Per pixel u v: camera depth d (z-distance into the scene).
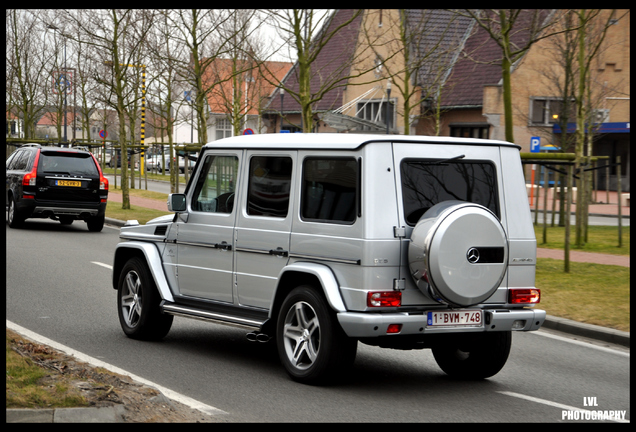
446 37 33.47
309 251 6.75
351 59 22.06
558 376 7.50
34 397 5.37
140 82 29.39
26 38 38.69
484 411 6.11
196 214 7.95
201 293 7.90
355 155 6.52
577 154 17.56
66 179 20.64
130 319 8.56
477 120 41.84
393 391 6.64
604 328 9.51
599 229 23.08
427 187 6.63
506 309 6.90
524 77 39.59
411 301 6.46
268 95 42.09
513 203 7.03
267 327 7.07
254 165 7.41
